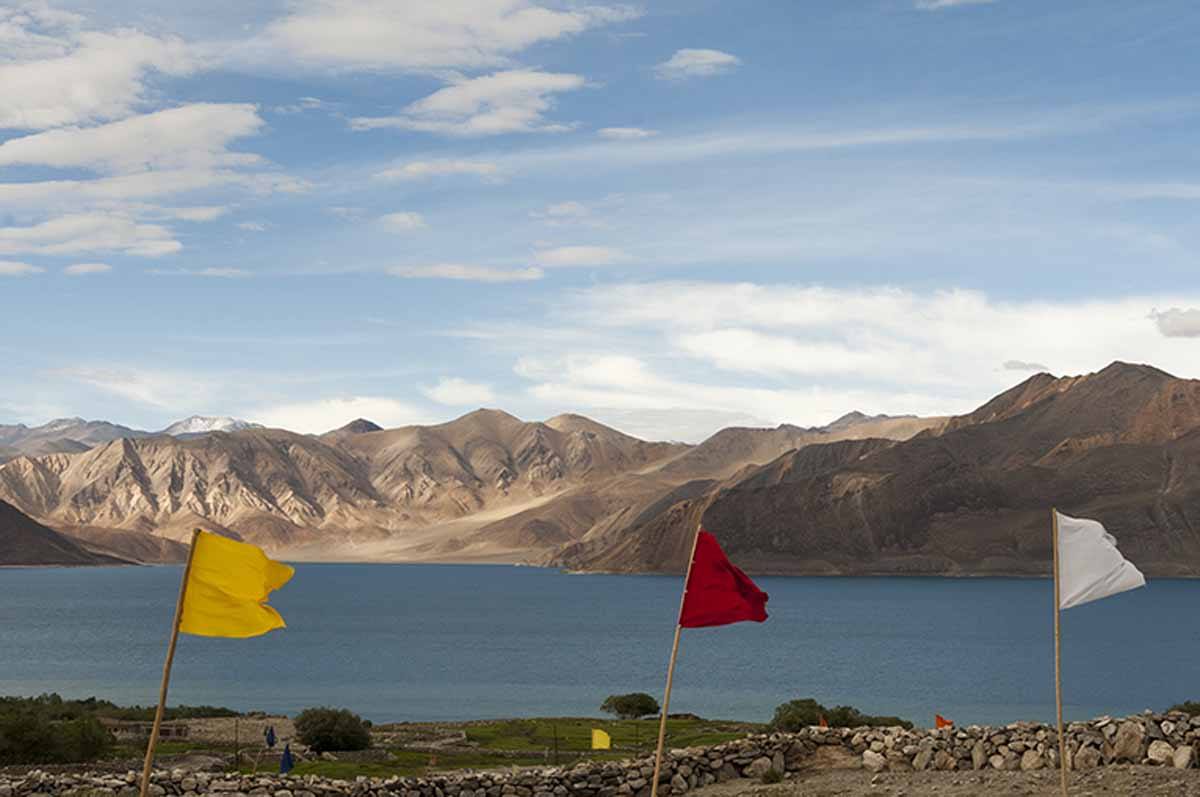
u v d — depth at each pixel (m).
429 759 57.50
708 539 20.17
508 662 178.62
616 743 66.94
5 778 28.66
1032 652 188.12
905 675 153.38
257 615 17.08
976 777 28.06
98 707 90.31
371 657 187.50
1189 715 28.70
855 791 27.66
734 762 30.88
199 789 28.14
